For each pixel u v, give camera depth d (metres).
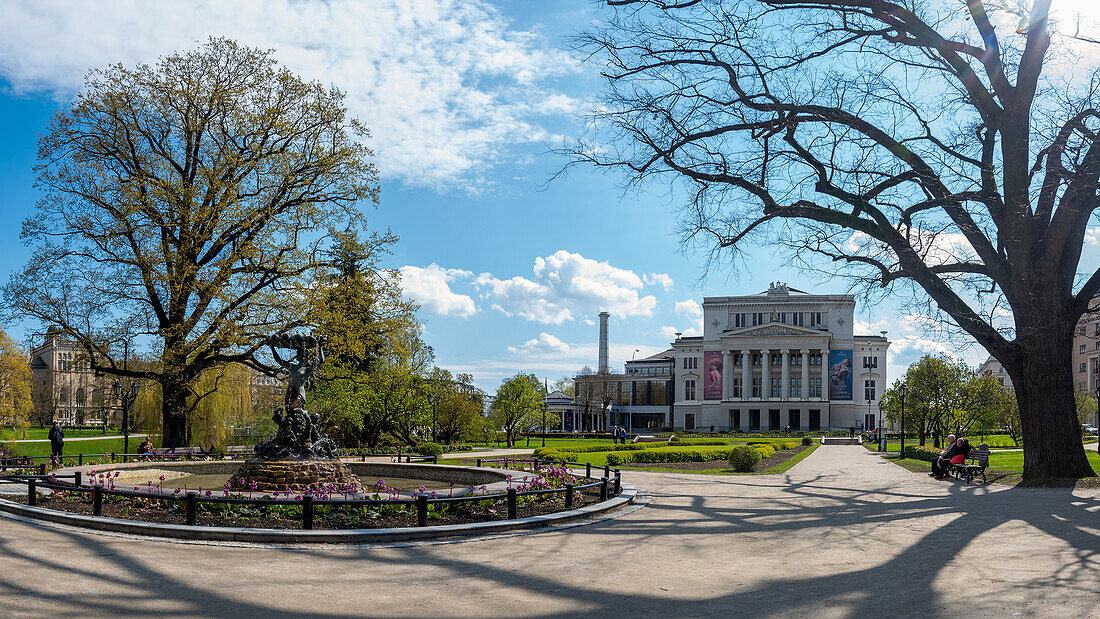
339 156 31.12
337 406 44.62
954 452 26.02
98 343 29.27
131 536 11.73
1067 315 21.08
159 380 29.66
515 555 10.91
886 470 31.44
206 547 11.05
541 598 8.33
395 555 10.79
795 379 116.25
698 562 10.46
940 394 57.31
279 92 30.58
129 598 7.88
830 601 8.17
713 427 115.31
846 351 113.50
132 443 48.16
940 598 8.16
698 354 123.00
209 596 8.09
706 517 15.19
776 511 16.19
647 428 131.62
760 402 113.94
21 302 28.00
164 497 12.73
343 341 30.23
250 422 45.88
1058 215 20.33
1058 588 8.45
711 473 29.50
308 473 18.27
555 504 15.90
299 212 30.53
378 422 49.84
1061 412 20.84
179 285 28.20
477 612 7.70
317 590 8.53
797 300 116.81
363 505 12.90
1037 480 20.50
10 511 13.89
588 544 11.91
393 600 8.16
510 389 67.25
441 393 57.62
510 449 55.66
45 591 7.96
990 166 21.28
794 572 9.77
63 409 111.56
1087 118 20.75
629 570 9.90
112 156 29.05
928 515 14.89
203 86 29.42
